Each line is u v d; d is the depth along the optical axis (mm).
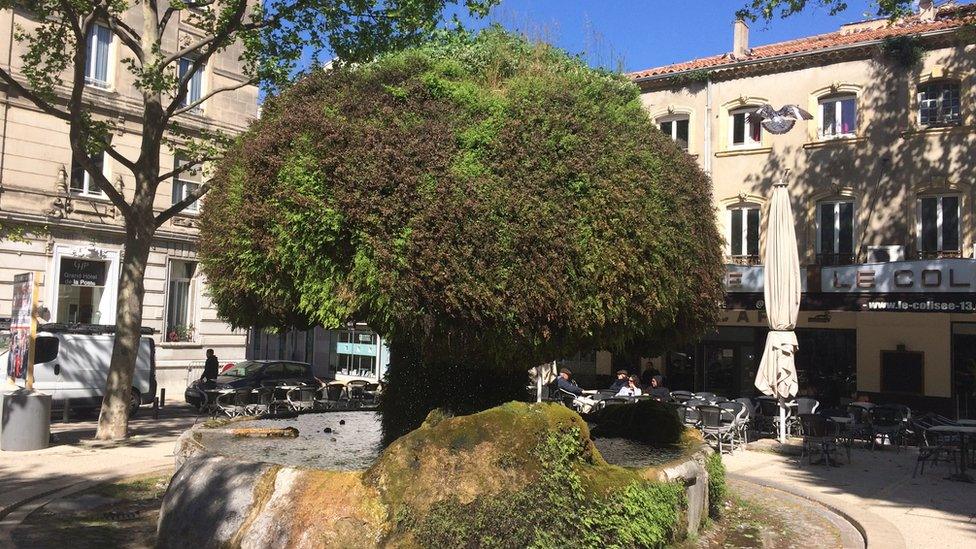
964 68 18578
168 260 24281
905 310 16031
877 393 19234
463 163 5277
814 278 17500
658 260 5438
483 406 6621
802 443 12578
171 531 5324
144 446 12266
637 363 23141
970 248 18219
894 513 7875
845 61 20234
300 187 5266
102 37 22484
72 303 22234
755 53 22047
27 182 20750
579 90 6020
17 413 11531
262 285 5664
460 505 4691
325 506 4801
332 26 13578
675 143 6488
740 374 21641
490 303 4938
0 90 20109
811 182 20531
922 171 18984
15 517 7082
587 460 5305
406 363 6879
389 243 5039
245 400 14555
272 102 6371
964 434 10492
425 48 6848
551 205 5152
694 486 6223
